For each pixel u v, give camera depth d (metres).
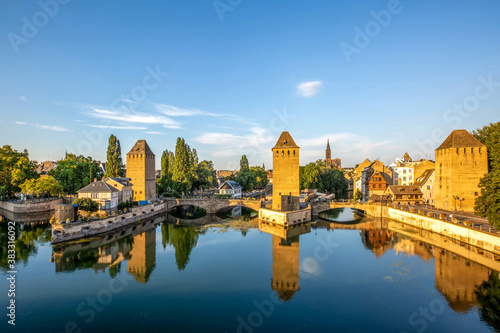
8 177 81.25
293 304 28.11
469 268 36.84
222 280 34.03
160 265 39.03
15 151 86.25
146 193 82.75
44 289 31.28
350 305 27.88
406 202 76.44
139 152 82.25
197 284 32.84
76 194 90.75
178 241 51.75
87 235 52.12
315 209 77.31
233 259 41.50
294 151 72.25
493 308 27.03
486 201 39.25
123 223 62.62
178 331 23.53
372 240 51.25
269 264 39.25
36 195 84.50
